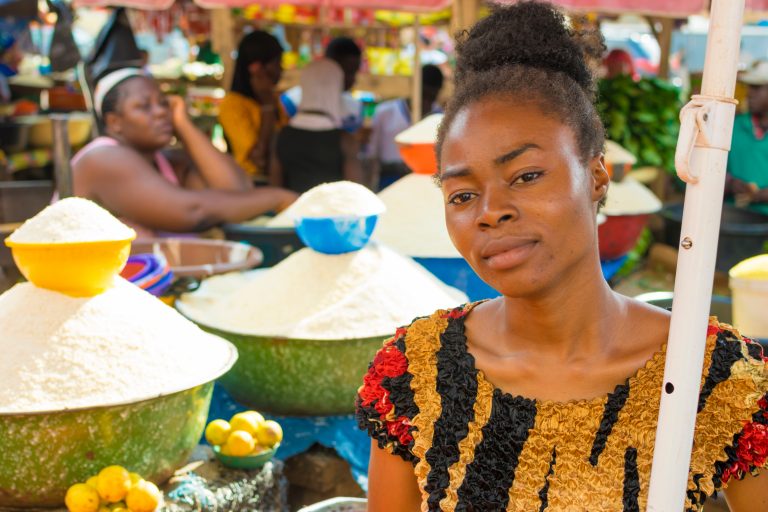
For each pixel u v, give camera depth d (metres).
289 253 2.88
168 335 1.65
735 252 3.88
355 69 4.69
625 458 0.86
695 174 0.78
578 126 0.85
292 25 5.91
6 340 1.52
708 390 0.87
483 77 0.88
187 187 3.31
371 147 4.87
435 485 0.91
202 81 6.00
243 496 1.72
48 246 1.52
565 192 0.83
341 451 1.97
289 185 4.03
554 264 0.85
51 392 1.46
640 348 0.90
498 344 0.95
